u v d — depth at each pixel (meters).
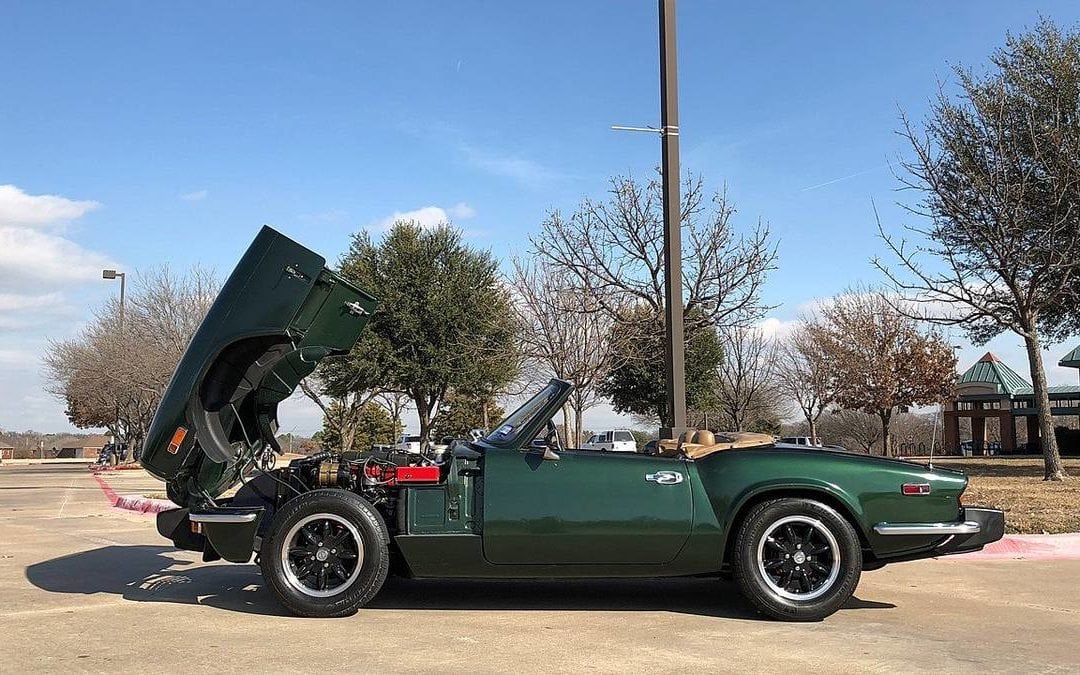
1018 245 18.30
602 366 17.48
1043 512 11.70
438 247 28.02
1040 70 19.83
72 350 36.66
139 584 7.48
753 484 6.03
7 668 4.74
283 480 6.66
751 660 4.89
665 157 10.17
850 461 6.17
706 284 17.88
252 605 6.52
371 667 4.74
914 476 6.09
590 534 5.99
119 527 12.38
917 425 49.38
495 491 6.09
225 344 6.44
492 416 31.72
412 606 6.48
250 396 6.85
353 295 6.80
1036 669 4.72
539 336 18.42
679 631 5.64
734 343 33.09
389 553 6.30
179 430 6.46
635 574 6.14
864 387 30.52
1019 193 18.03
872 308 31.58
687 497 6.06
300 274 6.52
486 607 6.44
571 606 6.48
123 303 31.67
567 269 17.80
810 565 6.01
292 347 6.73
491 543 6.04
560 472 6.13
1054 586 7.37
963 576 7.86
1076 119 18.94
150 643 5.30
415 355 27.27
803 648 5.18
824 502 6.08
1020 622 5.94
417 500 6.19
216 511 6.35
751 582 5.94
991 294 20.66
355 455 6.74
